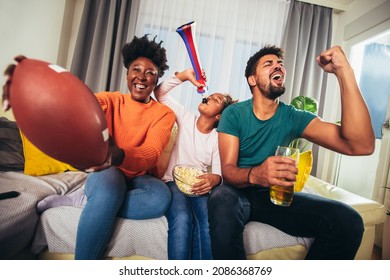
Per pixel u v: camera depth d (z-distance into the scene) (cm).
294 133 103
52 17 201
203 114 118
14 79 49
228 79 223
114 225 84
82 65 208
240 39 225
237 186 91
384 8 188
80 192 94
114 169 86
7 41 187
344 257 79
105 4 210
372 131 83
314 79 227
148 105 106
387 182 171
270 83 99
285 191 74
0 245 71
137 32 211
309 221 84
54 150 52
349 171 226
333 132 92
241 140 102
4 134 124
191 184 94
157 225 86
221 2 222
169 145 141
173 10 215
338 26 241
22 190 91
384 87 213
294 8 222
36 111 48
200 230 87
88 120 53
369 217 103
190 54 114
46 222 83
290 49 219
